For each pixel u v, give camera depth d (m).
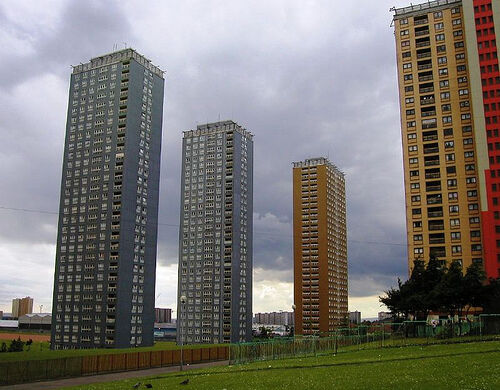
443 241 119.50
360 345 64.81
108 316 141.00
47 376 65.44
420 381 28.22
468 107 123.25
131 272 146.12
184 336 194.38
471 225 117.56
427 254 120.31
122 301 141.75
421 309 81.12
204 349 96.94
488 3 123.19
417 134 127.12
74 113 163.00
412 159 126.50
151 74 164.00
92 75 162.62
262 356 63.03
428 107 127.31
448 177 122.06
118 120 153.88
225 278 193.12
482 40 121.88
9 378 60.06
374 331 71.38
